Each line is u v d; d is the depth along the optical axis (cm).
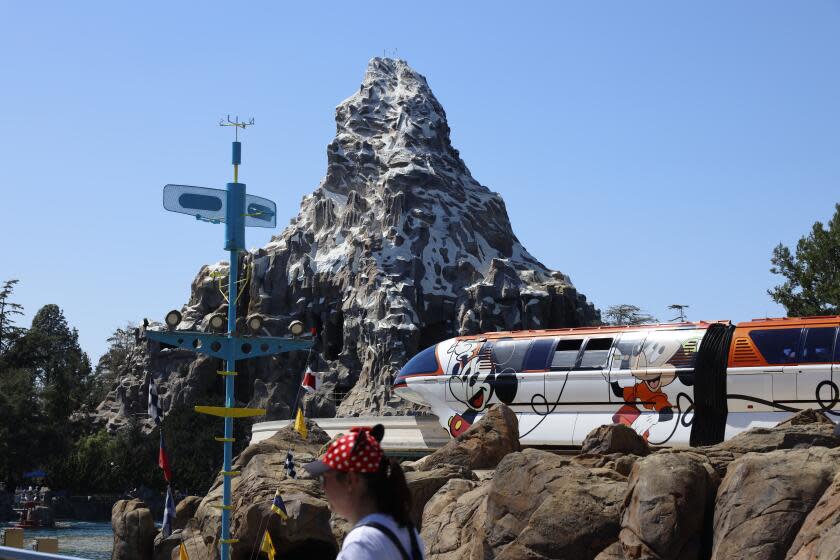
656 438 4138
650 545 2414
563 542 2581
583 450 3272
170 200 3581
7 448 13350
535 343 4619
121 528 5253
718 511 2405
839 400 3828
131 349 19862
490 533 2786
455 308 17738
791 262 8081
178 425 14238
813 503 2252
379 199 19500
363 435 618
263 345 3659
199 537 4438
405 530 608
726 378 4044
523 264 19438
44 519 10981
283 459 4503
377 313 17150
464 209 19712
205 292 17988
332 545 3875
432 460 4003
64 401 15475
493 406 4212
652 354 4250
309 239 19238
